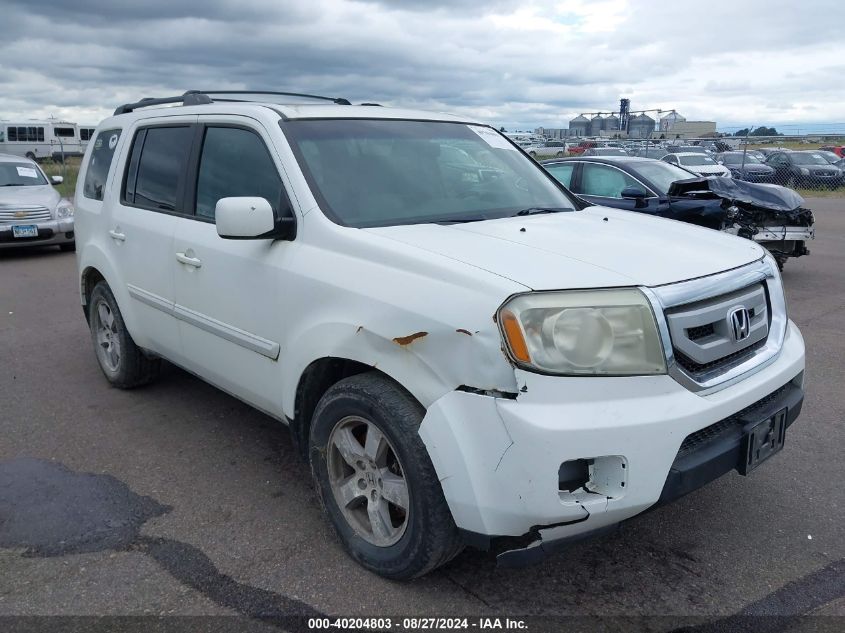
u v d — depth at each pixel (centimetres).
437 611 288
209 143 414
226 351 388
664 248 315
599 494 258
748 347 307
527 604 292
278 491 387
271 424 477
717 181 969
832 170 2436
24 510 368
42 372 588
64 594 300
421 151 400
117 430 468
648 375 261
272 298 345
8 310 819
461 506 264
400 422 279
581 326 256
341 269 312
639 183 932
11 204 1196
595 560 322
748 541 336
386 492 300
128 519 359
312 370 331
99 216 511
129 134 495
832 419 475
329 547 333
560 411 250
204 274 392
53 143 3969
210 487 392
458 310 264
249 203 329
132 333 488
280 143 363
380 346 287
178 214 426
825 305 810
